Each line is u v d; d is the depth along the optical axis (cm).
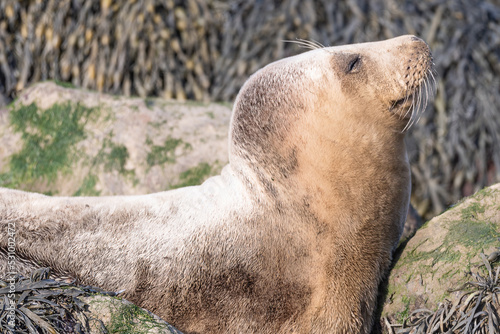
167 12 3284
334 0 3441
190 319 1390
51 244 1405
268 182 1467
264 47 3338
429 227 1484
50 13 3195
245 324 1388
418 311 1353
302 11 3412
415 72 1470
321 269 1419
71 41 3172
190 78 3234
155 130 2166
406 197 1529
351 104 1469
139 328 1253
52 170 2125
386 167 1476
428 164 3116
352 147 1456
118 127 2173
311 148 1462
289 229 1434
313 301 1403
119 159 2102
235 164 1528
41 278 1309
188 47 3281
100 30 3184
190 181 2064
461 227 1424
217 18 3391
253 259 1409
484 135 3169
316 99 1477
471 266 1336
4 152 2209
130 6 3228
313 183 1455
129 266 1402
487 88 3253
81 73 3166
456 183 3100
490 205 1437
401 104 1478
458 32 3356
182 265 1402
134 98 2306
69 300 1264
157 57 3206
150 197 1508
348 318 1413
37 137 2214
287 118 1483
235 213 1451
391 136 1485
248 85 1558
